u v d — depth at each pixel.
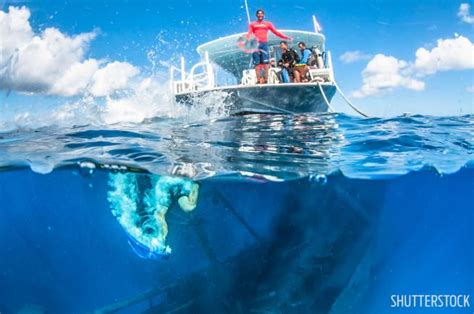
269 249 6.35
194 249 7.09
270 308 5.51
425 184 7.12
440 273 10.13
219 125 9.33
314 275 5.97
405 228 9.12
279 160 6.11
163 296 6.04
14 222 8.51
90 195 7.12
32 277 9.73
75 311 9.59
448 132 7.93
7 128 8.09
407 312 7.93
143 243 6.31
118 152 6.22
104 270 9.11
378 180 6.64
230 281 5.88
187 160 5.91
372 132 7.93
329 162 6.10
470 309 8.26
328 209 7.03
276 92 11.73
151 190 6.34
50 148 6.39
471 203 8.05
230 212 7.18
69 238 8.76
